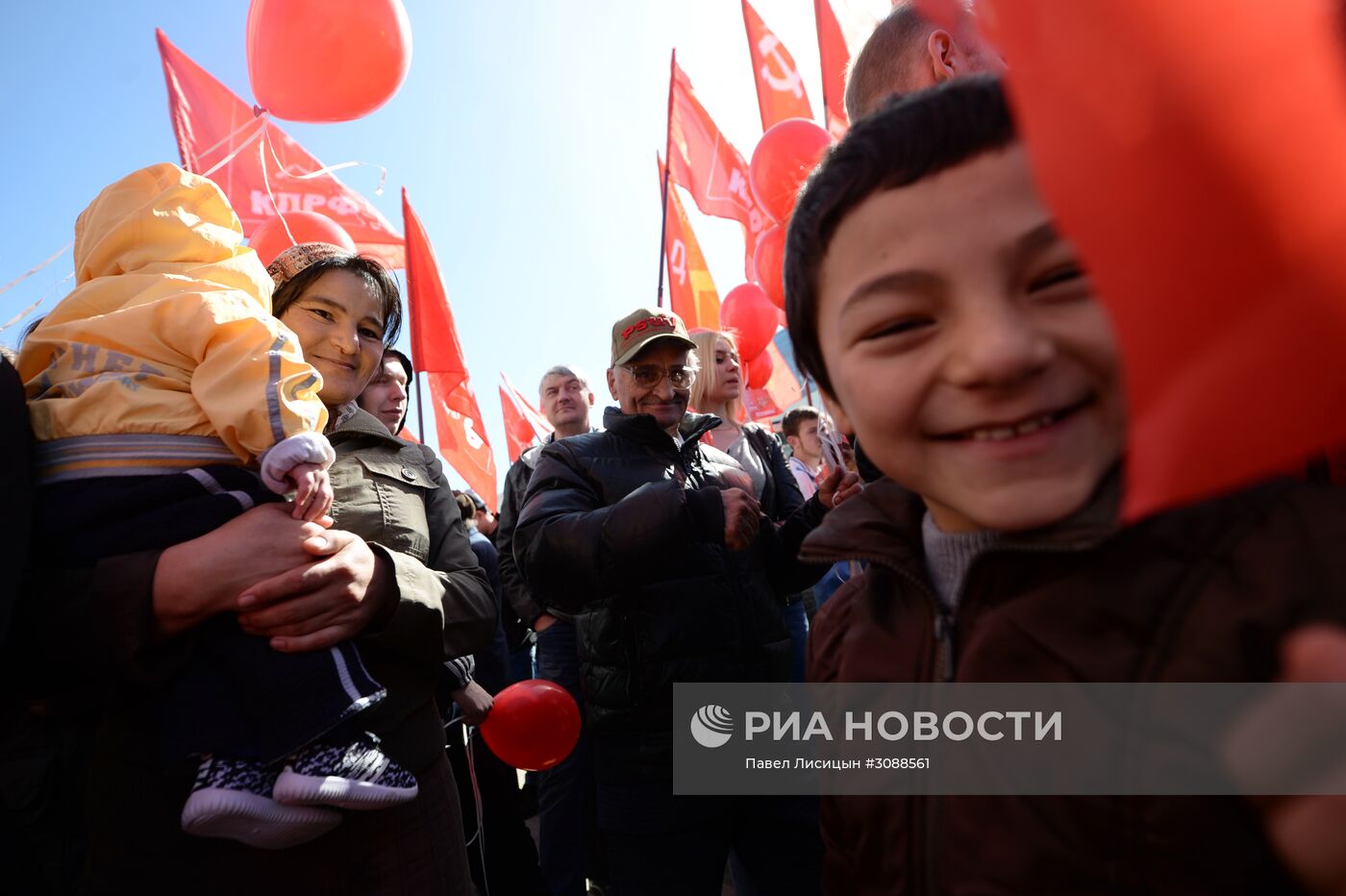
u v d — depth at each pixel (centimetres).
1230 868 47
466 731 251
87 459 121
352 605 127
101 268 141
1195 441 22
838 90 420
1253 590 47
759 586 209
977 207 48
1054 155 23
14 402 114
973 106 50
